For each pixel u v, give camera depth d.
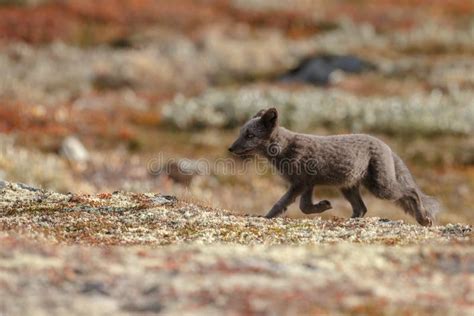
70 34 57.91
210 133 40.38
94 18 60.94
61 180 29.97
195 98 45.00
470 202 30.80
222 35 59.31
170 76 51.00
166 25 61.44
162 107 45.00
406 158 35.75
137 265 10.90
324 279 10.52
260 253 11.68
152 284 10.12
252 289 9.98
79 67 51.34
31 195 17.81
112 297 9.75
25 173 29.80
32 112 40.25
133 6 63.28
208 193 30.42
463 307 9.80
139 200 17.45
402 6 68.00
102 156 35.38
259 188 32.06
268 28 62.41
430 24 61.88
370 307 9.55
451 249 12.23
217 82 50.91
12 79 47.78
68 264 10.87
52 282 10.17
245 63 53.19
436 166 35.00
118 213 16.12
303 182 17.75
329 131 39.31
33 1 61.72
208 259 11.25
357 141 17.83
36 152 34.62
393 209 28.83
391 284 10.56
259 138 17.80
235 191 31.64
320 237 14.26
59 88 48.50
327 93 44.25
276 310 9.34
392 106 41.09
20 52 53.62
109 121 41.19
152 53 55.22
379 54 54.41
